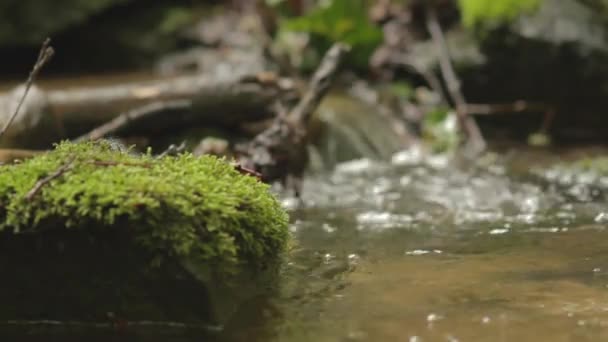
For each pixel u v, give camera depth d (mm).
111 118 5152
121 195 2164
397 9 7750
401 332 2133
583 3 6711
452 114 6336
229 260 2236
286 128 4320
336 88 6887
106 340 2135
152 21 8727
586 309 2277
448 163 5461
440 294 2447
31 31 8195
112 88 5309
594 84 6379
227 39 8344
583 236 3227
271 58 7496
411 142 6086
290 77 7219
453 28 7301
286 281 2588
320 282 2588
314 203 4203
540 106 6309
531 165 5277
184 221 2178
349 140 5656
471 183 4668
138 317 2223
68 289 2240
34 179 2256
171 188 2207
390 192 4488
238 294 2311
